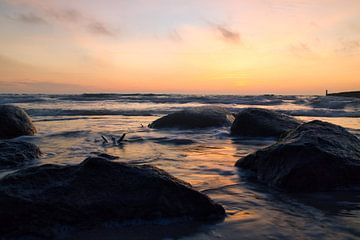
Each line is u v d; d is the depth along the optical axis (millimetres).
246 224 3291
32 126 10695
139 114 19500
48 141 9109
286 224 3285
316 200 4090
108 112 20234
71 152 7441
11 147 6605
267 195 4281
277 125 10094
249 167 5531
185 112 12492
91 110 20828
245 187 4637
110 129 11875
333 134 5398
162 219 3361
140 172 3668
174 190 3537
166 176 3711
